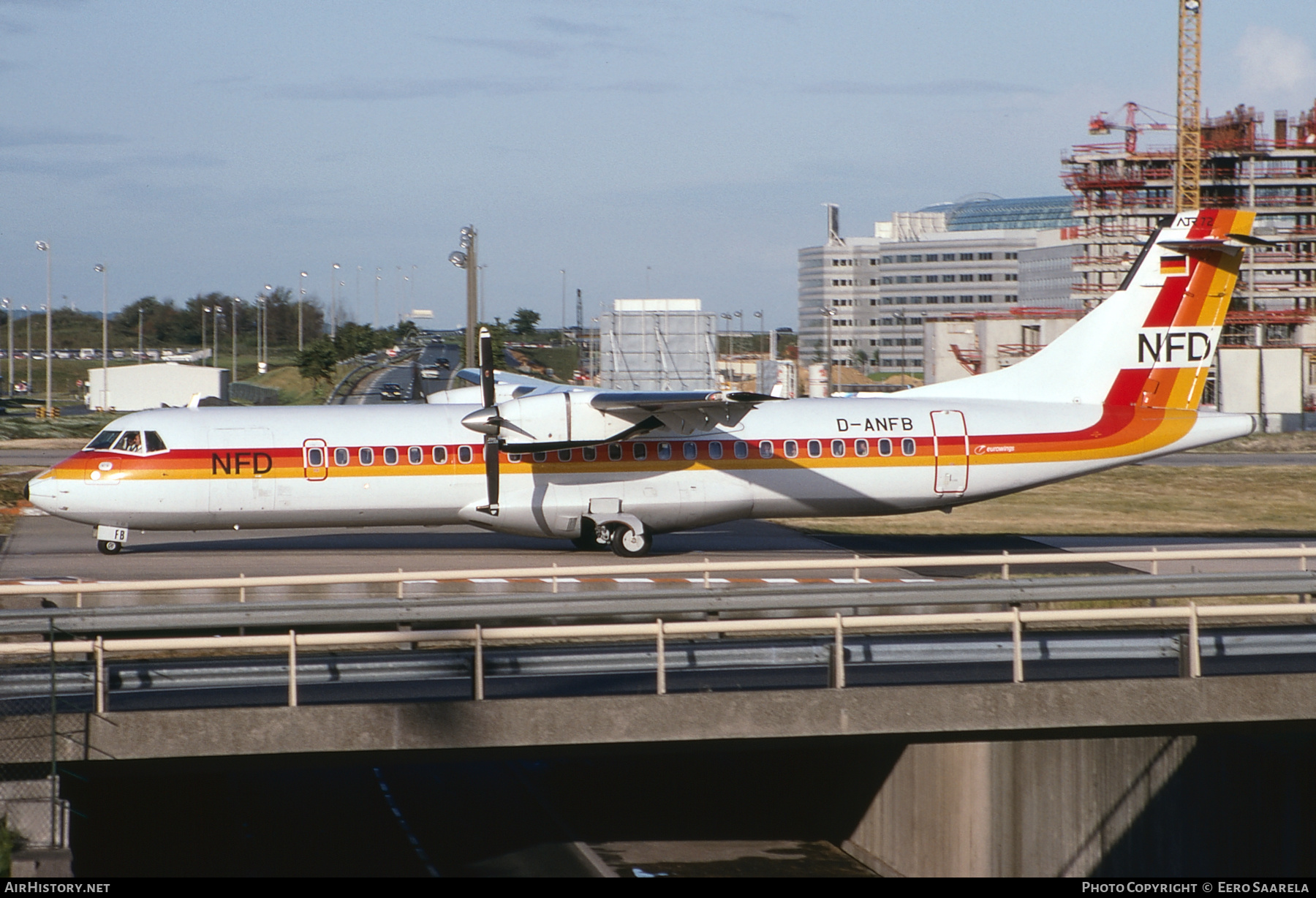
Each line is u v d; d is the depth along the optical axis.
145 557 73.44
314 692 40.03
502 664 39.44
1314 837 38.91
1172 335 77.88
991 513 103.75
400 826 50.16
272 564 70.69
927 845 48.50
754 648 41.44
